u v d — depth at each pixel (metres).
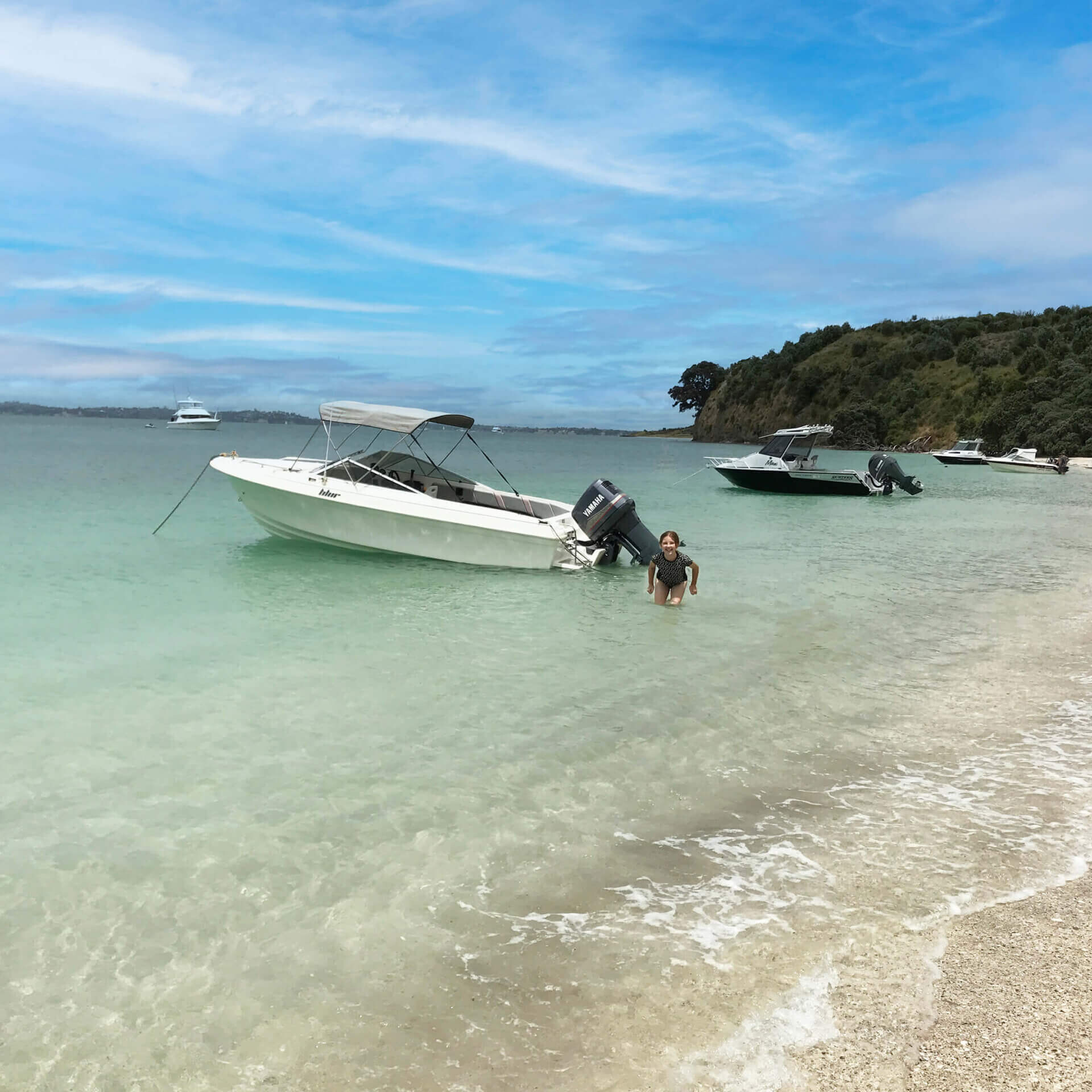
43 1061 2.54
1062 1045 2.52
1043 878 3.65
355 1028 2.70
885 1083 2.39
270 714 5.86
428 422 12.10
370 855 3.88
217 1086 2.44
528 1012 2.77
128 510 17.97
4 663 7.03
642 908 3.42
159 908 3.42
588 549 11.81
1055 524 19.89
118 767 4.90
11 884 3.60
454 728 5.62
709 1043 2.59
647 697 6.35
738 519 20.20
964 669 7.20
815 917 3.34
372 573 11.41
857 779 4.82
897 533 17.64
